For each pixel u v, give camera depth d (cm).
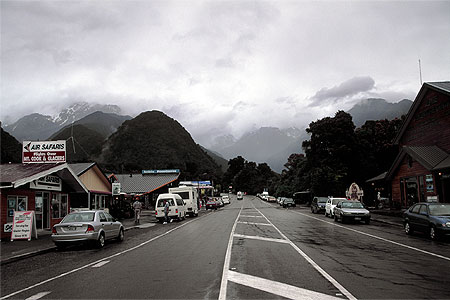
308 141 5691
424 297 687
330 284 788
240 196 10956
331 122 5359
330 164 5275
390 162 5234
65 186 2444
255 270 941
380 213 3275
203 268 978
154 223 2942
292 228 2167
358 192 3409
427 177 2700
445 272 912
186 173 10575
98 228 1509
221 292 727
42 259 1276
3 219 1816
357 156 5262
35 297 738
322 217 3241
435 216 1588
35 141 2316
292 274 891
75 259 1234
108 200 3388
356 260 1083
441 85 2836
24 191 1995
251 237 1703
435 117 2844
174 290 752
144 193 5259
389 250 1282
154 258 1175
